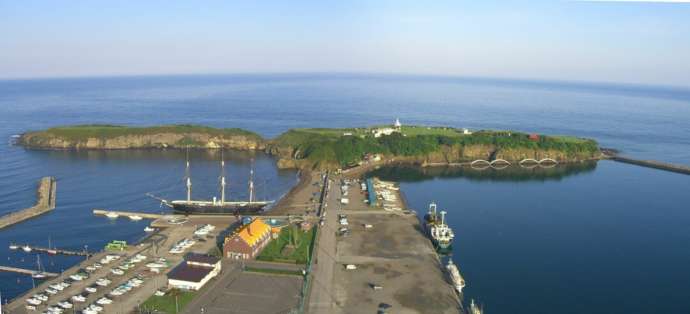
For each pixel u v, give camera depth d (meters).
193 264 120.44
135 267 124.31
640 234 165.88
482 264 138.75
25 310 100.31
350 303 107.50
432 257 136.75
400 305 107.44
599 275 132.12
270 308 103.38
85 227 164.00
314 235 151.75
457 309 106.75
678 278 130.50
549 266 137.88
